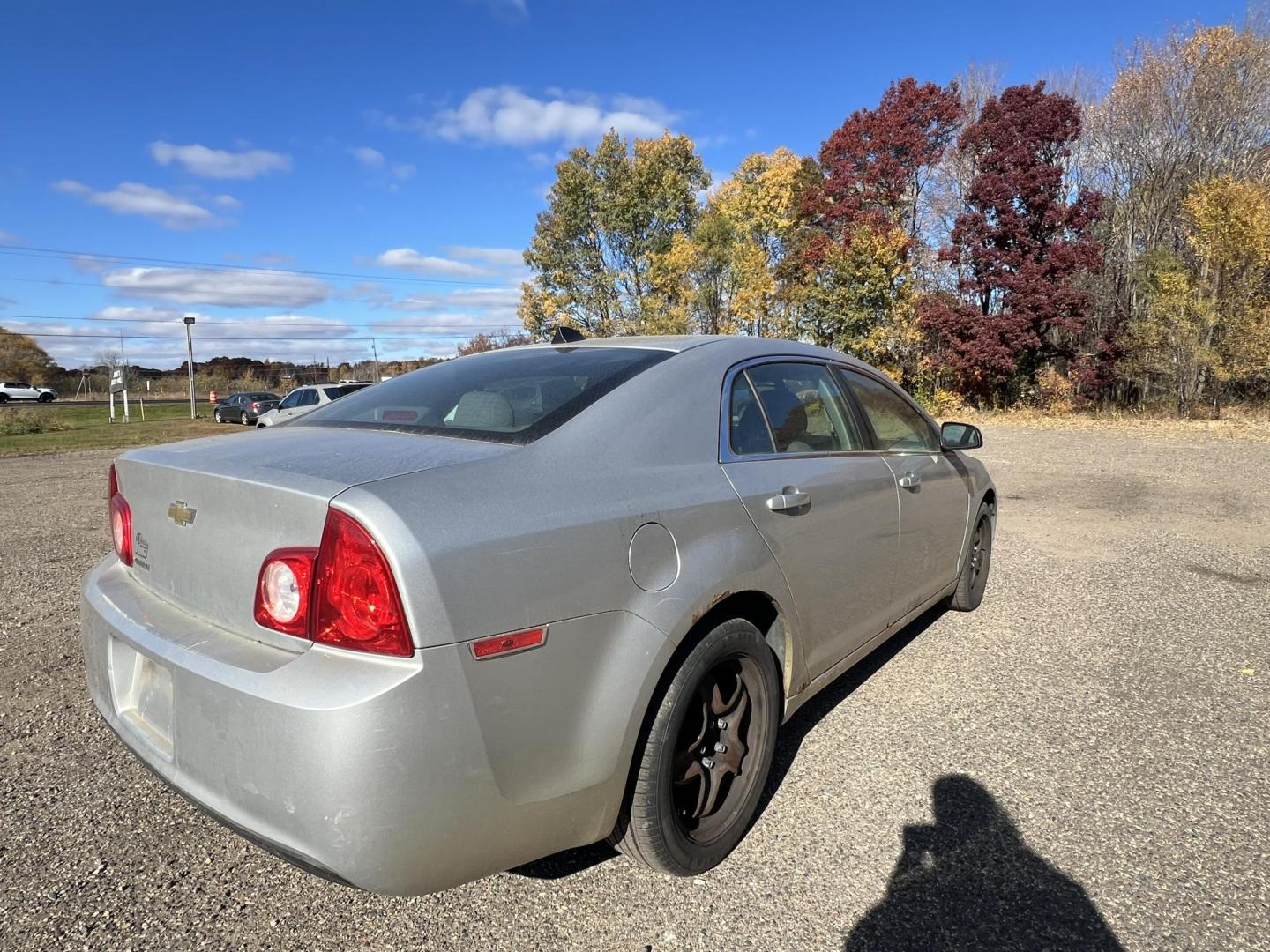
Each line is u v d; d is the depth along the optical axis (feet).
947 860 7.42
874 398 11.46
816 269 92.12
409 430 7.27
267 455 6.53
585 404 7.22
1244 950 6.23
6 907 6.89
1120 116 82.28
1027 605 15.42
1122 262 83.25
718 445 7.97
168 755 5.97
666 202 117.19
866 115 97.71
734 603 7.66
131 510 7.36
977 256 80.48
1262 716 10.39
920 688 11.39
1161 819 8.04
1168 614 14.80
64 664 12.70
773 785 8.80
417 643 5.03
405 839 5.07
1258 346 59.88
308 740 4.90
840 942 6.38
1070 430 60.90
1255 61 74.74
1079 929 6.49
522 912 6.81
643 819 6.57
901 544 10.93
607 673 6.04
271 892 7.13
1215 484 31.65
